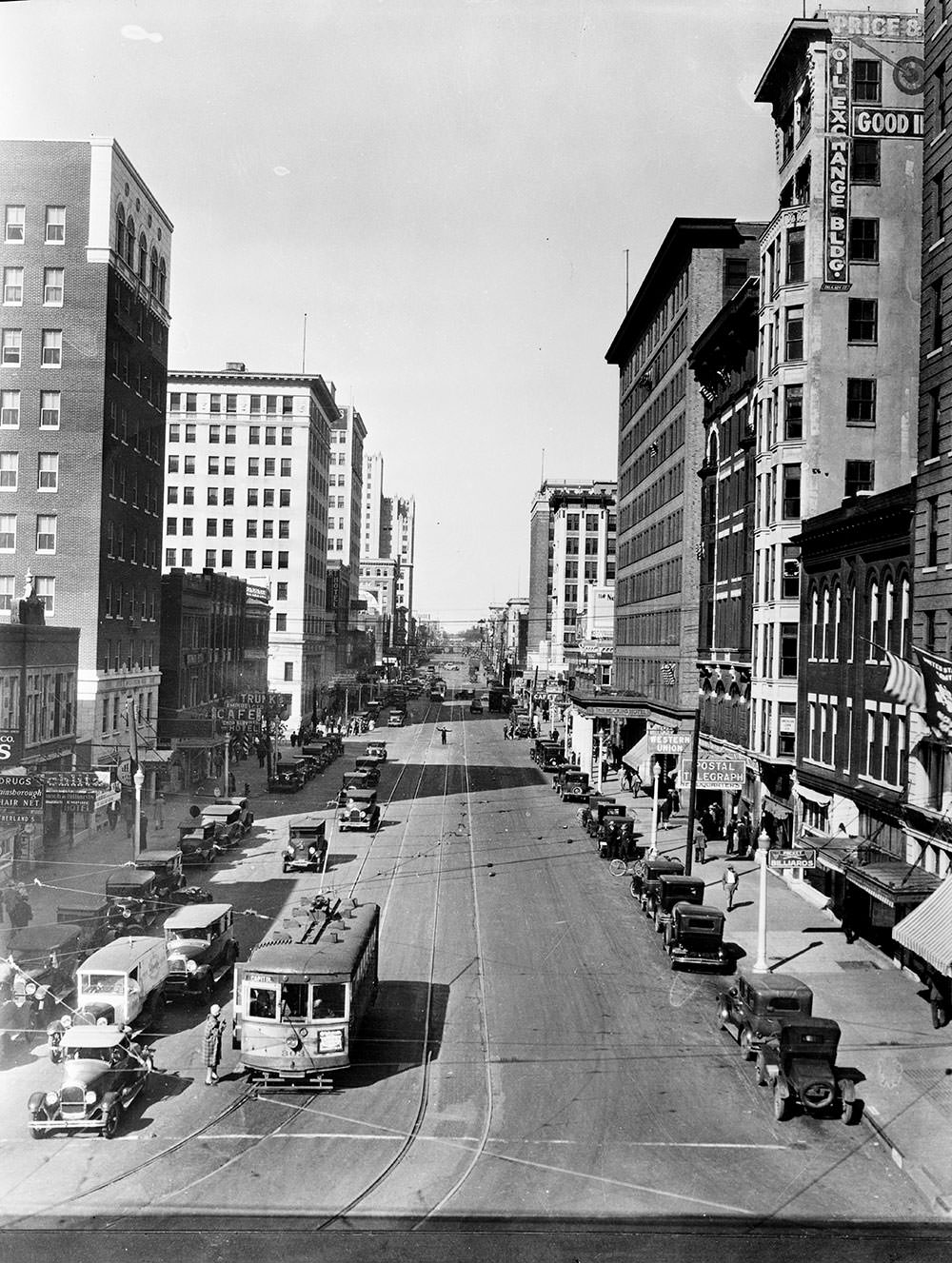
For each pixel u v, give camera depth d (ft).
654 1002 89.10
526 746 316.60
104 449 176.35
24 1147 59.93
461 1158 59.57
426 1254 49.03
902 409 143.13
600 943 108.06
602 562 479.41
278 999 68.18
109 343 179.11
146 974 78.33
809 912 123.13
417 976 94.79
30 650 146.20
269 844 154.92
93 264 175.63
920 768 102.78
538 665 536.01
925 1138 62.85
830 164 141.38
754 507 163.63
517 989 91.50
